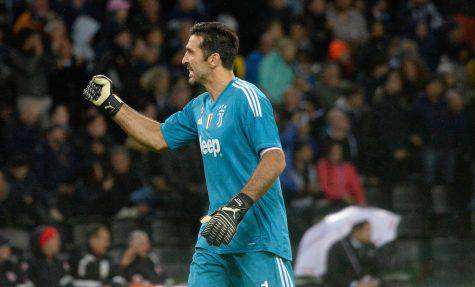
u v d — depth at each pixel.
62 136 45.44
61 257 40.25
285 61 53.66
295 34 58.16
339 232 42.47
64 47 49.69
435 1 68.69
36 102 46.03
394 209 51.78
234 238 19.20
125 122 20.84
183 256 46.66
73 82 49.47
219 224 17.64
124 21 51.88
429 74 58.16
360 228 42.44
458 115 54.62
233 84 19.55
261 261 19.25
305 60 57.16
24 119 45.56
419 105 54.50
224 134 19.30
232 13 60.28
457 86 62.81
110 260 40.00
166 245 46.22
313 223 47.38
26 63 47.53
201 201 46.69
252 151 19.28
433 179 53.81
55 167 44.88
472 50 65.19
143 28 52.69
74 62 49.81
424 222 51.62
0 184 41.75
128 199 46.16
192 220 46.44
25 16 48.41
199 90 49.78
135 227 45.16
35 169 44.66
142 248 39.59
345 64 59.09
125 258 39.59
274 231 19.33
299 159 48.84
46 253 37.94
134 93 50.12
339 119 50.28
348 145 50.16
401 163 52.69
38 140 45.62
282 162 18.58
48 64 48.41
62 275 38.25
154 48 51.94
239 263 19.28
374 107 53.03
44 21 50.09
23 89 47.53
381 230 44.00
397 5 67.62
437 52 64.25
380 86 57.44
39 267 37.72
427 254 50.16
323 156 49.50
